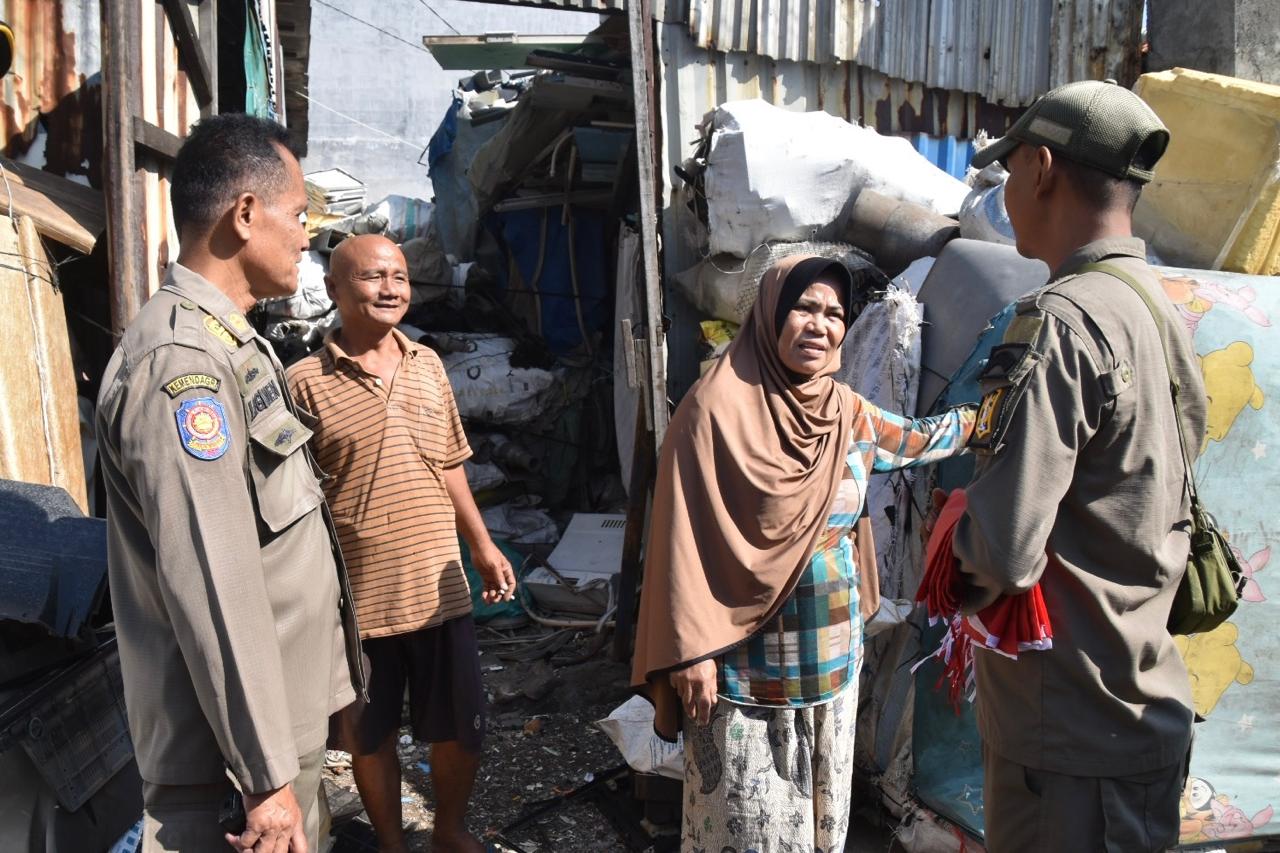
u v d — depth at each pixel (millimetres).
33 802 2055
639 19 4035
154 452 1571
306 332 5562
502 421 6516
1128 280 1688
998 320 2910
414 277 6777
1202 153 3361
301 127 9906
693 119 4723
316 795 1933
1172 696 1720
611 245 7535
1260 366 2818
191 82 4180
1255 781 2824
